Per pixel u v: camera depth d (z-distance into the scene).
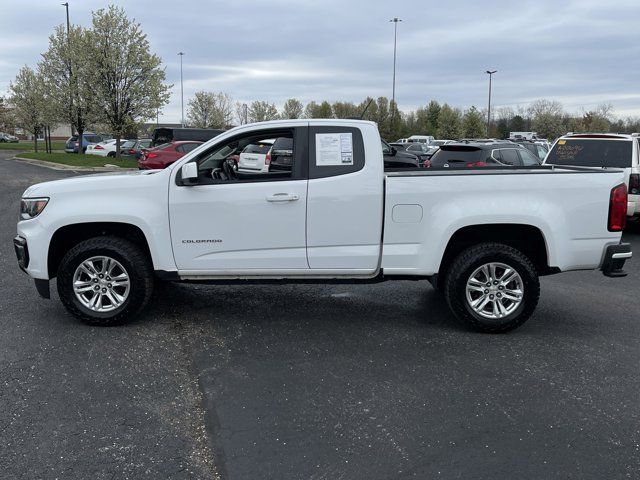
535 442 3.42
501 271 5.30
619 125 89.38
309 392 4.05
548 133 77.88
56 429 3.51
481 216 5.09
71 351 4.73
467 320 5.28
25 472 3.07
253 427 3.57
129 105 30.20
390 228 5.18
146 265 5.31
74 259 5.21
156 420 3.64
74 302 5.29
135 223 5.16
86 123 32.75
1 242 9.45
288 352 4.80
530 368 4.52
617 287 7.21
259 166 10.95
